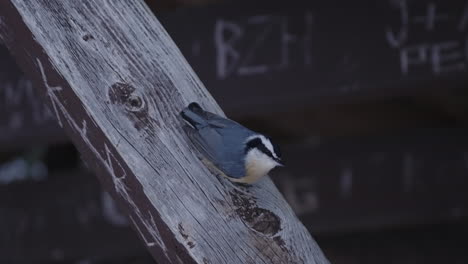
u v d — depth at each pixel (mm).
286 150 5914
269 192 2723
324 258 2637
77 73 2590
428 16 5141
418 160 5891
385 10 5133
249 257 2557
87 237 5883
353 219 5848
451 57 5141
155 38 2771
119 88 2631
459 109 6141
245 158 2934
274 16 5156
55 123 5219
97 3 2693
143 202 2551
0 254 5887
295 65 5141
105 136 2557
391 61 5133
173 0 5820
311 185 5863
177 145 2633
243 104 5148
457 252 6258
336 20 5141
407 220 5863
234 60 5152
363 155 5883
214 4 5172
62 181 5949
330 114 6504
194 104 2746
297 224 2676
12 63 5230
